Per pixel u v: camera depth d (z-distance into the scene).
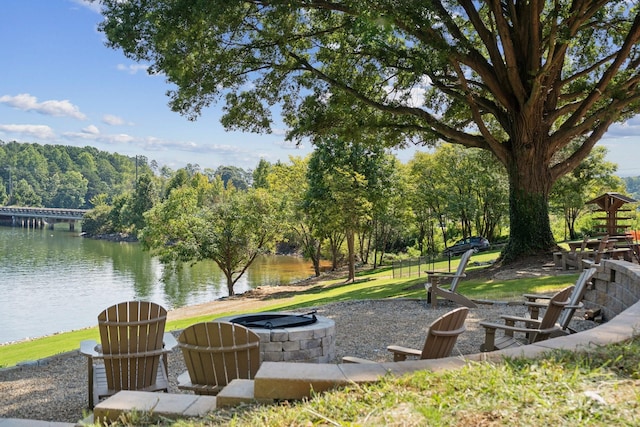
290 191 45.56
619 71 21.31
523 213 19.66
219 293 35.44
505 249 20.31
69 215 124.44
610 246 17.62
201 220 33.19
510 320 7.02
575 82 22.59
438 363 3.89
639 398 3.02
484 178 42.41
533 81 17.89
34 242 83.75
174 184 94.31
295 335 7.40
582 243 18.78
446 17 17.05
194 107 18.22
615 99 18.97
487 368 3.62
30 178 184.00
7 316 27.48
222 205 34.16
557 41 17.61
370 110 21.05
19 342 16.83
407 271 28.09
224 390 3.77
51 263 53.72
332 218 31.20
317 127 20.08
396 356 5.41
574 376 3.39
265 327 7.71
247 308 22.05
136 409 3.63
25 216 132.25
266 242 34.88
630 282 7.73
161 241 34.25
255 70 19.08
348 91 18.97
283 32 17.61
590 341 4.20
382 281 26.61
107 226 102.19
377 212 32.44
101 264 53.16
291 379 3.59
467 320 10.46
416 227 47.06
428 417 2.94
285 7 15.75
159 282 40.47
